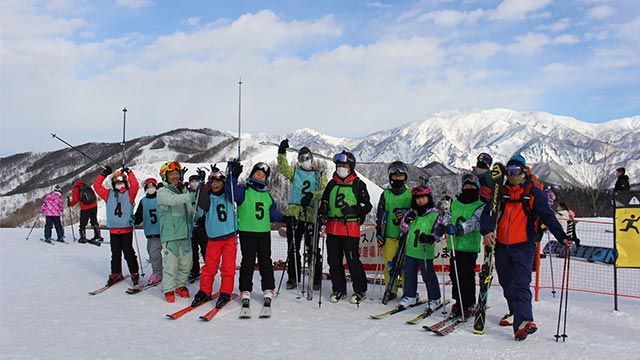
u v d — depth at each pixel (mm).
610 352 4383
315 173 6914
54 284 7055
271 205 6156
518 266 4891
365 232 8047
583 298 6691
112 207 6930
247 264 5895
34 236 13359
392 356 4238
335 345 4523
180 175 6492
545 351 4406
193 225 7094
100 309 5766
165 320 5352
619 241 5863
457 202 5715
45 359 4109
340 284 6398
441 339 4758
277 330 5004
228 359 4125
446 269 7895
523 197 4910
